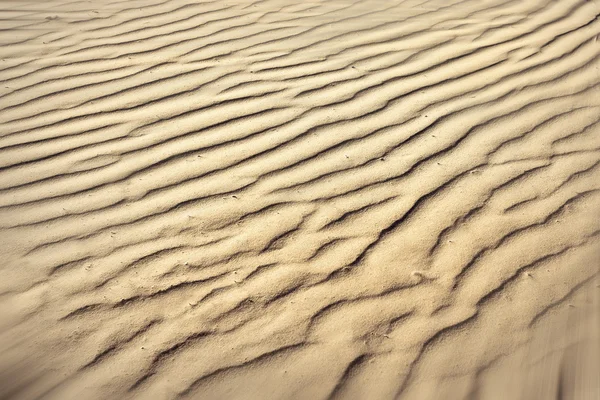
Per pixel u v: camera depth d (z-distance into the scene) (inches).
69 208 113.7
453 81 153.0
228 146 129.1
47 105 144.1
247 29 180.5
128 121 137.9
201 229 109.0
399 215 111.0
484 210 112.0
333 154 126.3
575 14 190.2
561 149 128.1
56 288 98.3
